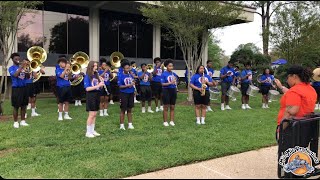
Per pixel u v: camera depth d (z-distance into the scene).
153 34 16.73
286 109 4.29
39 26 11.95
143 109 10.34
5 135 6.89
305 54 6.71
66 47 11.05
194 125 8.27
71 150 5.72
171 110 8.32
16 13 8.36
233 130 7.52
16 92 7.57
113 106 11.54
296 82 4.37
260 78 12.22
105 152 5.58
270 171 4.70
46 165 4.89
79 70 9.81
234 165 5.01
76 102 12.04
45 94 14.16
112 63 11.34
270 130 7.56
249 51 19.62
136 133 7.28
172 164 4.94
